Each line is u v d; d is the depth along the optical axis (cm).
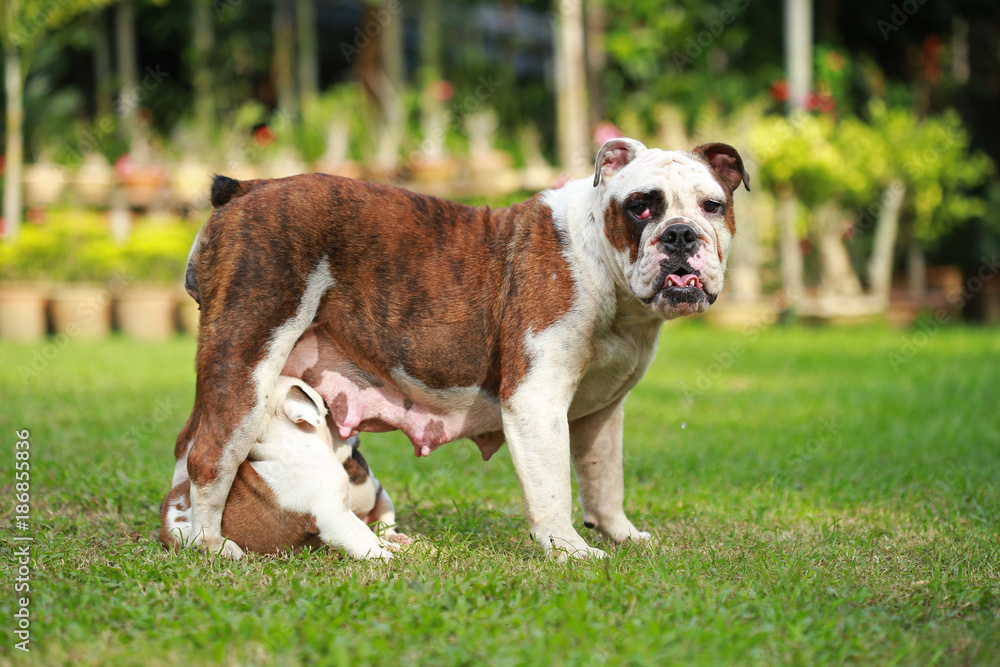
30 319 1577
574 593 412
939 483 684
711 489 682
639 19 2133
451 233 513
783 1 2423
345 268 503
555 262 497
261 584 436
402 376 512
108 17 2583
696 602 402
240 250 490
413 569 460
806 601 419
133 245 1688
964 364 1300
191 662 346
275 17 2575
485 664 339
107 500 620
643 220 479
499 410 522
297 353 514
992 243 2050
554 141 2573
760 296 1864
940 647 367
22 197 1808
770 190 1767
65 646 363
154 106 2533
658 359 1368
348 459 533
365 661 342
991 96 2425
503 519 599
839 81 2019
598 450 551
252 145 1988
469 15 2656
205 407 492
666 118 1936
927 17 2372
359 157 1997
